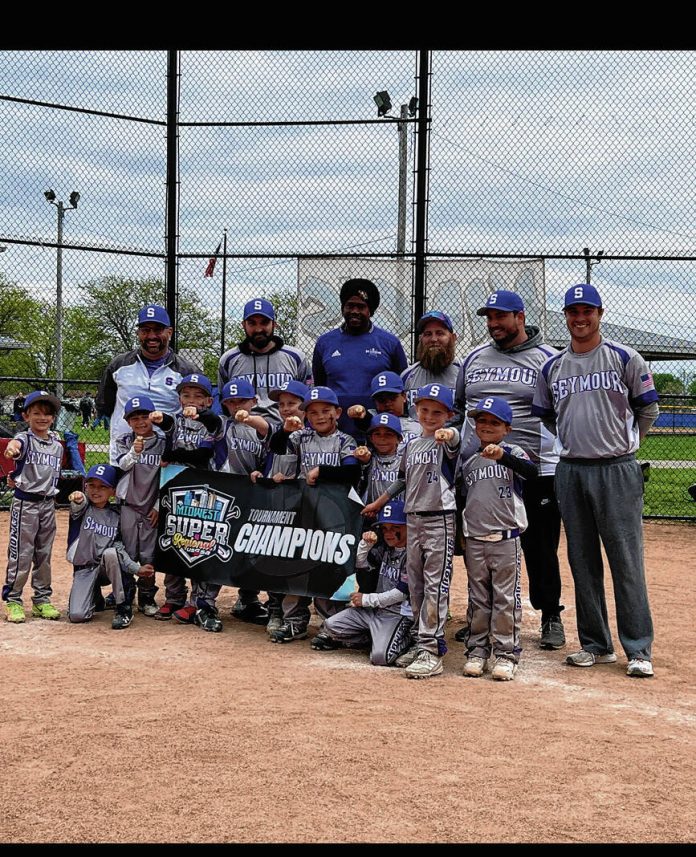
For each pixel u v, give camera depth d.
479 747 3.86
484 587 5.28
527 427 5.86
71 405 12.17
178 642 5.81
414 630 5.51
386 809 3.20
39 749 3.74
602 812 3.22
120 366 6.95
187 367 7.07
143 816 3.12
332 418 6.10
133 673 4.98
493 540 5.17
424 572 5.31
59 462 6.47
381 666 5.36
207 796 3.29
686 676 5.25
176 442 6.52
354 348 6.73
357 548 5.86
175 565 6.38
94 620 6.43
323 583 5.89
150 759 3.64
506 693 4.82
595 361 5.46
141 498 6.48
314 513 6.04
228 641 5.89
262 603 6.99
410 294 10.55
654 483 17.73
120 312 21.72
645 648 5.30
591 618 5.55
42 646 5.62
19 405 12.38
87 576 6.42
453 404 5.59
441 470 5.25
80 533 6.40
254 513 6.22
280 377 6.75
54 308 20.03
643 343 14.59
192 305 22.50
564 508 5.57
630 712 4.50
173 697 4.51
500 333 5.86
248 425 6.39
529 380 5.88
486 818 3.15
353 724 4.12
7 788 3.36
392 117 10.33
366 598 5.56
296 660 5.43
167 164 10.77
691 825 3.13
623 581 5.35
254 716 4.21
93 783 3.40
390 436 5.85
